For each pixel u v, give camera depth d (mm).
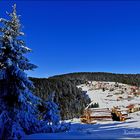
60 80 144250
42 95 106875
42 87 119625
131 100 156500
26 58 24125
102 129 35219
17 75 22641
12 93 22703
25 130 23562
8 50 23328
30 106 23953
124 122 60938
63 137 21547
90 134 24719
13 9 24016
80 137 21594
